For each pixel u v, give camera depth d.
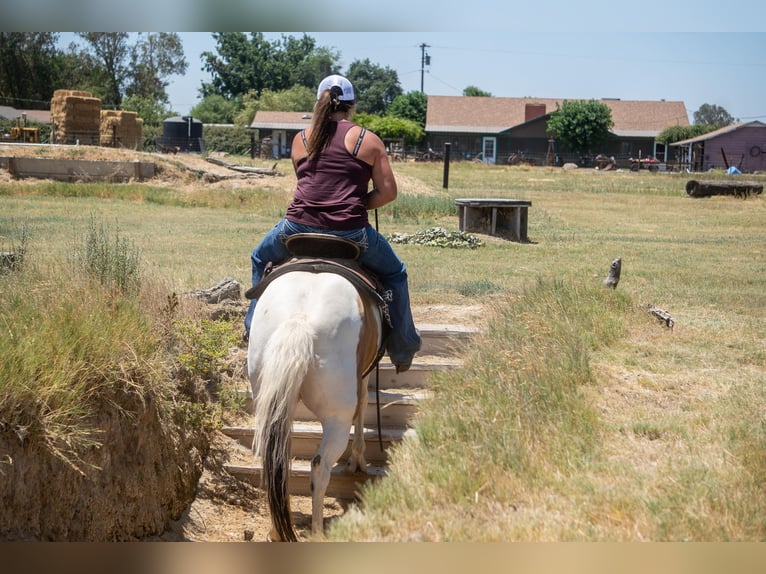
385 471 6.65
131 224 19.53
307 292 5.04
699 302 11.10
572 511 4.86
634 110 81.31
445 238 17.05
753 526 4.67
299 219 5.52
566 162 75.31
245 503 7.01
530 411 6.14
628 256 15.95
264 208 25.14
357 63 106.56
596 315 9.19
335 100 5.55
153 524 6.25
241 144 70.81
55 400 5.50
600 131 73.81
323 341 4.85
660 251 16.98
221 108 96.25
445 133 79.44
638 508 4.87
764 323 9.80
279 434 4.52
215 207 25.70
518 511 4.89
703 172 61.78
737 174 55.56
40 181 29.41
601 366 7.69
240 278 11.36
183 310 8.19
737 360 8.20
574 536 4.57
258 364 4.93
